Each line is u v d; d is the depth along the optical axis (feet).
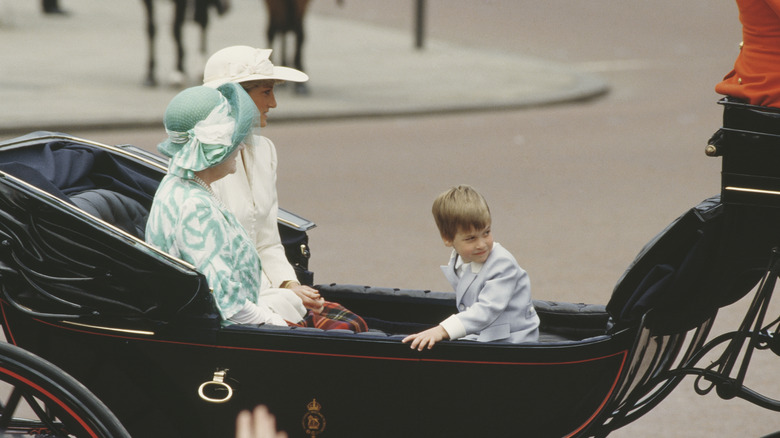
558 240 83.87
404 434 37.24
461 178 110.32
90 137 131.85
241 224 43.75
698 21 295.69
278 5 163.84
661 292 36.27
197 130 37.40
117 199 43.27
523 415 36.88
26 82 163.02
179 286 35.37
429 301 46.65
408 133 142.72
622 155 125.29
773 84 35.29
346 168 115.44
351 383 36.42
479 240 39.11
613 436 48.37
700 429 49.24
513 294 39.63
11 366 35.86
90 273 35.78
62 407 35.96
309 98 163.63
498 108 166.71
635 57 234.17
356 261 77.10
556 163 119.85
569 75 201.67
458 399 36.58
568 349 35.99
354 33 245.86
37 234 35.76
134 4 268.41
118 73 175.22
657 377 40.06
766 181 34.91
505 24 278.46
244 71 44.73
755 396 40.06
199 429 37.52
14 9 244.83
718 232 35.94
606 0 329.52
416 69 201.26
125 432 35.91
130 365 36.99
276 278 45.75
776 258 36.17
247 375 36.52
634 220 91.35
